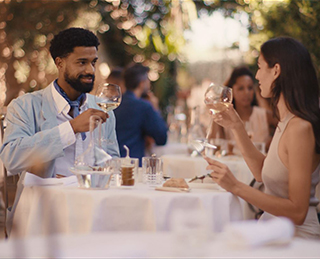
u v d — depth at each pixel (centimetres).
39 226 203
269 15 686
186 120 693
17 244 108
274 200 212
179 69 1023
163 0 913
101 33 930
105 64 942
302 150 211
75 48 271
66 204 207
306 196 208
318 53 636
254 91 468
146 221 204
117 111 434
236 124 250
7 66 849
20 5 841
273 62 229
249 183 358
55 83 279
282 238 125
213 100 240
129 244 123
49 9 859
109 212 205
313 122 215
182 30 918
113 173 222
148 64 981
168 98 1014
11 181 298
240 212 227
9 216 251
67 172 264
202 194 212
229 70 959
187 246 111
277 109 229
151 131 434
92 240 128
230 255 116
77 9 882
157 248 116
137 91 444
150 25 938
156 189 223
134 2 919
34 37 864
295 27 658
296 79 222
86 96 289
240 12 798
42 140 244
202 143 228
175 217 112
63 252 113
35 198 205
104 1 906
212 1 850
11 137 255
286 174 219
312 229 217
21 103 268
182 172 392
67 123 247
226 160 374
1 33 841
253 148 254
